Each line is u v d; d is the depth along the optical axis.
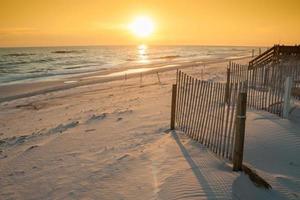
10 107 17.17
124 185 5.71
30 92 23.38
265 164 6.69
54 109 15.70
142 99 16.20
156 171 6.18
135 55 113.00
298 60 21.31
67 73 40.47
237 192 5.11
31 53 135.12
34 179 6.39
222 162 6.39
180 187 5.31
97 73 39.06
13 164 7.41
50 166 7.09
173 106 9.22
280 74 12.80
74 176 6.37
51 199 5.45
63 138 9.42
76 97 19.61
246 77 16.92
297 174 6.23
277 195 5.32
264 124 9.13
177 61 65.56
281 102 10.48
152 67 47.66
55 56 103.62
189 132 8.55
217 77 23.61
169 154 7.05
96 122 11.35
